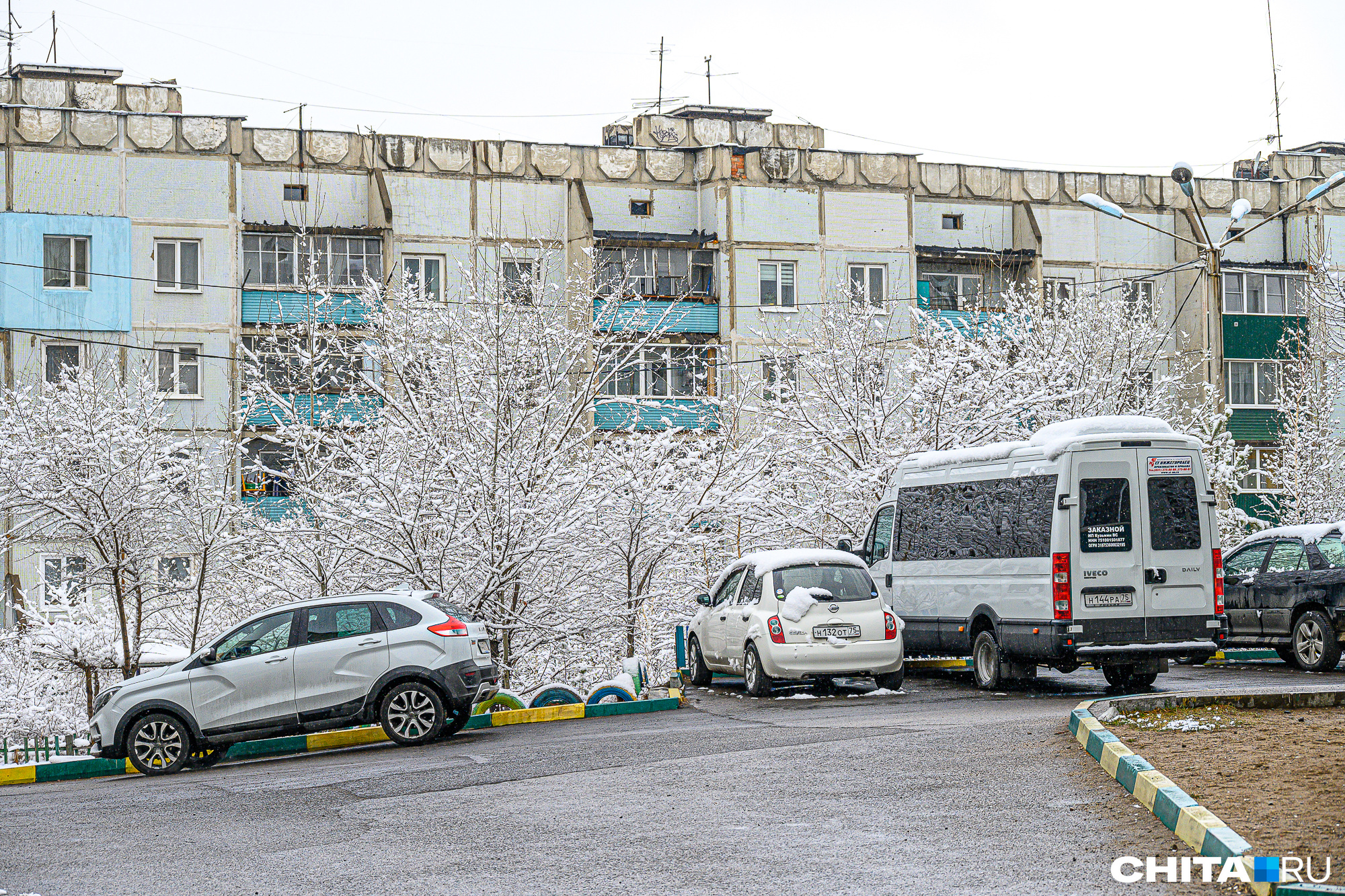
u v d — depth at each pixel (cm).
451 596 2184
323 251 4297
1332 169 5653
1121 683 1827
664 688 1998
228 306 4178
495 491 2139
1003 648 1805
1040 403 3053
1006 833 852
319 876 848
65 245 4078
